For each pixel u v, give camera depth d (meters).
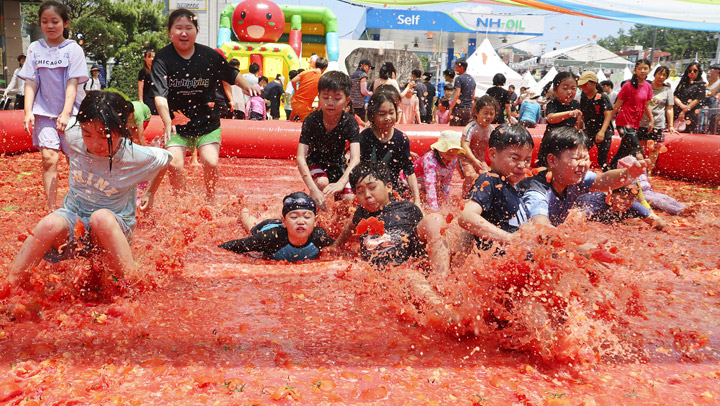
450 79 12.67
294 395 1.91
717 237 4.54
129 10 32.28
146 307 2.71
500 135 2.81
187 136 4.83
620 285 2.89
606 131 7.01
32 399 1.84
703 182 8.21
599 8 7.97
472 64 21.19
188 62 4.68
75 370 2.05
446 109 12.77
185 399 1.88
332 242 3.86
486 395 1.99
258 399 1.89
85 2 31.20
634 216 4.91
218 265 3.47
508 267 2.51
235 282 3.17
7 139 8.70
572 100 6.29
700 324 2.67
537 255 2.46
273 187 6.52
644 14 7.96
